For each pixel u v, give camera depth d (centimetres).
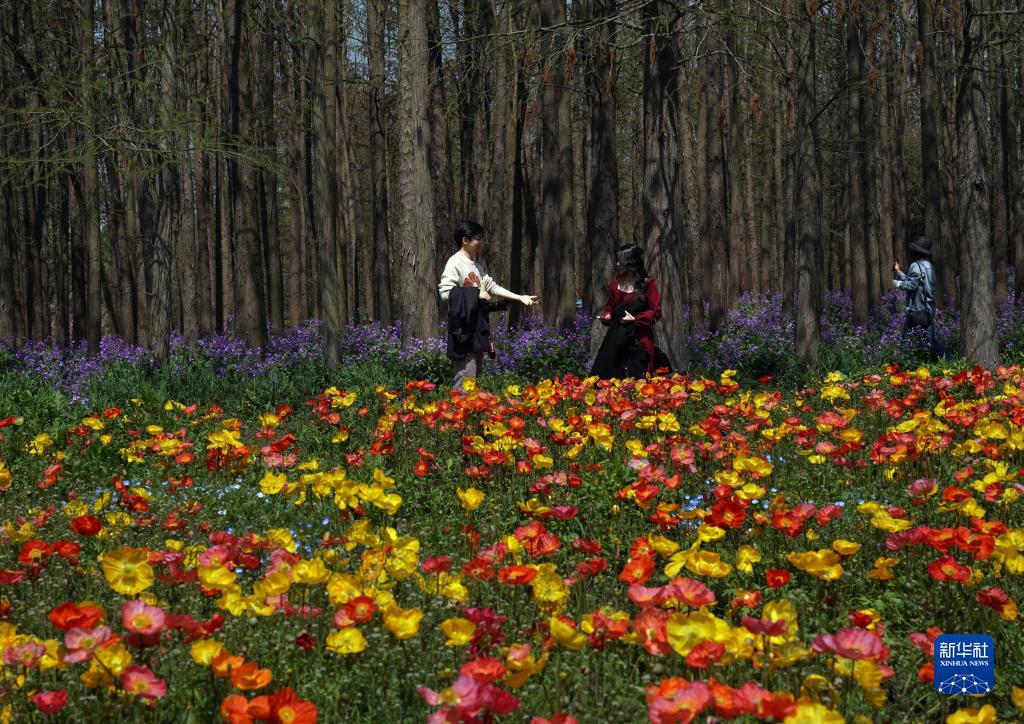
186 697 304
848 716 296
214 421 912
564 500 542
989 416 696
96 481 667
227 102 2208
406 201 1484
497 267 2023
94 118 1488
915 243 1424
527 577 337
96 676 274
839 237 3581
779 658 288
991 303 1191
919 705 331
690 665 289
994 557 379
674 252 1127
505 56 1415
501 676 268
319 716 302
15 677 289
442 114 2073
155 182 1612
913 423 588
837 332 1817
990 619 375
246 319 1803
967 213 1202
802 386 1195
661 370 891
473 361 908
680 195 1138
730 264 2741
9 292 2169
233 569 396
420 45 1472
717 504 419
